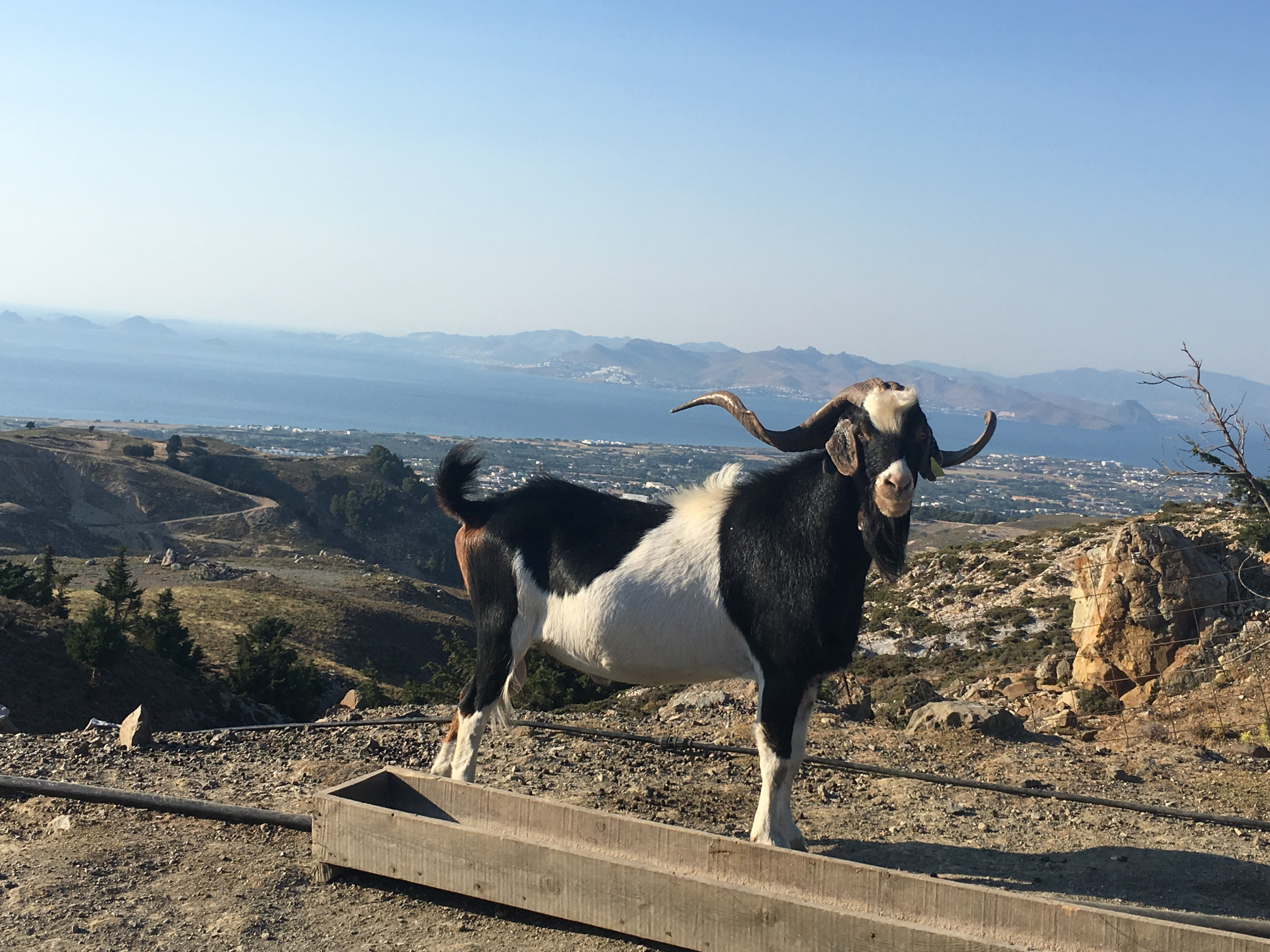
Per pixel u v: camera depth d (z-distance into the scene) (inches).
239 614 2241.6
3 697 964.0
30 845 260.7
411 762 366.0
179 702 1156.5
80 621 1473.9
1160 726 487.5
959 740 430.0
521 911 229.3
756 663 261.6
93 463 4188.0
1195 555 645.3
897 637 1146.7
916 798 350.0
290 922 221.9
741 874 234.1
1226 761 420.8
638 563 267.4
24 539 3390.7
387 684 1724.9
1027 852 301.1
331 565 3511.3
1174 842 313.3
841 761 387.9
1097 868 288.2
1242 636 595.5
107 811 287.4
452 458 288.8
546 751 389.7
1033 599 1163.3
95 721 403.2
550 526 280.4
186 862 253.3
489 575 286.2
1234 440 465.1
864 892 220.5
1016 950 179.5
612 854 248.7
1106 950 196.7
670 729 437.7
